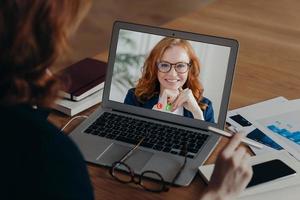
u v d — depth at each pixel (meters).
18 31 0.81
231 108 1.47
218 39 1.33
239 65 1.71
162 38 1.38
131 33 1.40
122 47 1.41
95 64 1.62
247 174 1.08
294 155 1.27
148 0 4.11
